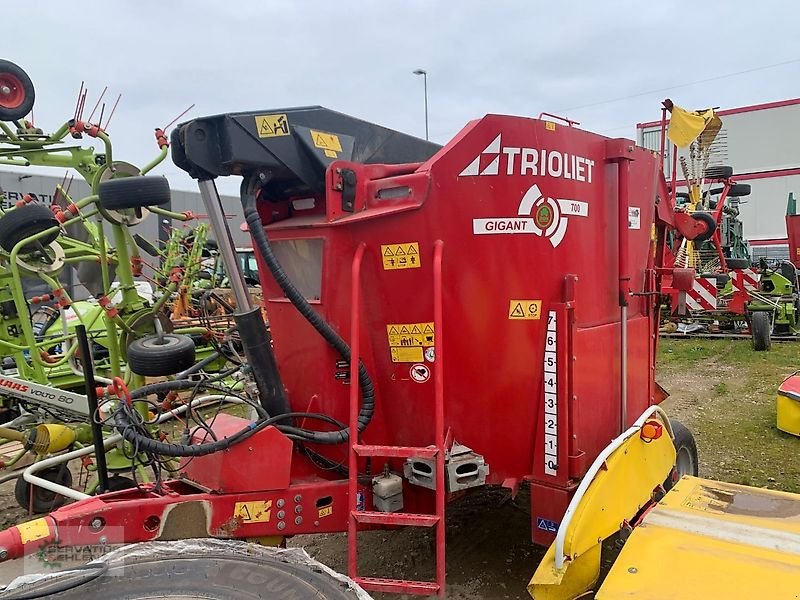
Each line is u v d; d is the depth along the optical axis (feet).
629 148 11.23
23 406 17.31
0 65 17.57
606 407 11.30
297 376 10.93
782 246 94.58
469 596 11.21
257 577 6.40
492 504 14.90
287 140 9.94
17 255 16.07
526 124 9.73
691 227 15.47
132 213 15.46
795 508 9.60
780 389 20.81
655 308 13.67
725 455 18.66
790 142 93.30
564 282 10.10
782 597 7.24
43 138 18.54
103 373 23.57
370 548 13.16
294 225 10.59
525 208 9.80
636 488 10.28
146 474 15.01
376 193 10.02
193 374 11.66
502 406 10.11
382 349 10.26
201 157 9.29
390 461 10.41
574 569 8.64
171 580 6.34
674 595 7.36
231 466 9.06
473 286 9.76
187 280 23.40
